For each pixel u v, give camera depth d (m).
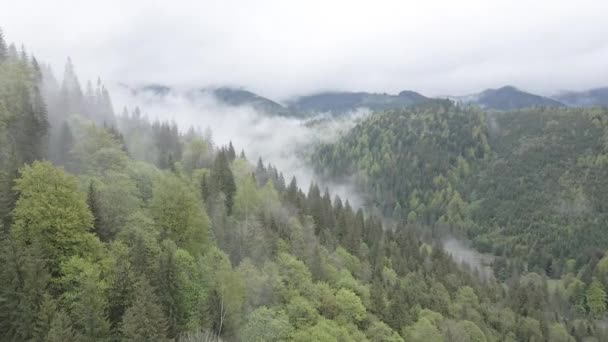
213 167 116.44
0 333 39.75
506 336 110.31
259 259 76.38
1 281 40.53
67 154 82.56
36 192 48.28
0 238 44.03
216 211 86.44
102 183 64.00
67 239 47.16
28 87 99.12
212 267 57.34
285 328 57.50
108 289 45.03
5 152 68.31
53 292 43.88
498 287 155.50
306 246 96.12
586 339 127.56
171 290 49.16
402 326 83.19
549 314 140.12
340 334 64.31
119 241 52.88
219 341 47.25
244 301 58.88
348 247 120.94
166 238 61.16
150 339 39.91
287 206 120.25
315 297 73.38
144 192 76.94
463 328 91.81
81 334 38.44
